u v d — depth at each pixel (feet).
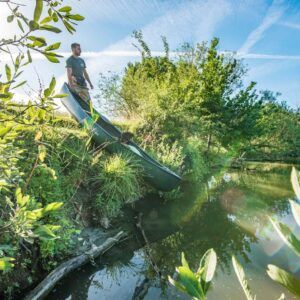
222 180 36.42
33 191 10.53
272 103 90.84
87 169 15.42
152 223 16.81
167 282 10.27
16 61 2.64
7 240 7.31
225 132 44.57
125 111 36.58
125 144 19.45
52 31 2.58
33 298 8.42
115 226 14.98
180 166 27.94
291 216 19.06
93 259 11.21
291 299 8.90
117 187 15.80
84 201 14.69
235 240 14.56
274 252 12.91
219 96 43.86
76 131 17.93
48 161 12.42
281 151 84.74
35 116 3.11
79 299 9.04
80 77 22.09
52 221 10.48
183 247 13.58
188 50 46.42
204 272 1.41
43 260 10.05
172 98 33.47
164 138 29.40
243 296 9.16
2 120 2.93
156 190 21.85
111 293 9.46
